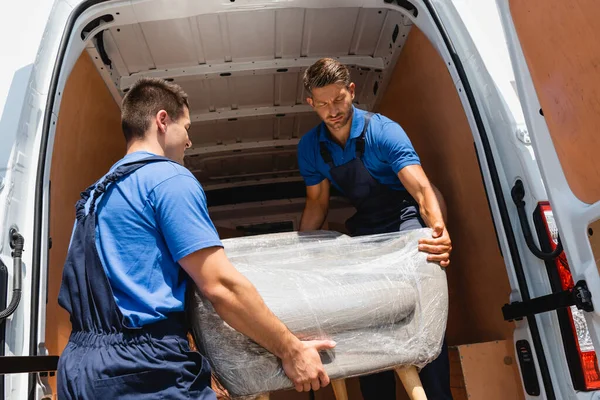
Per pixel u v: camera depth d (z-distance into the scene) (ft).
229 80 10.52
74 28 7.09
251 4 7.89
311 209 8.63
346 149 7.54
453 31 7.30
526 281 5.93
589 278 4.50
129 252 4.59
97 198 4.87
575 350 5.27
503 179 6.35
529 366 5.84
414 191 6.84
